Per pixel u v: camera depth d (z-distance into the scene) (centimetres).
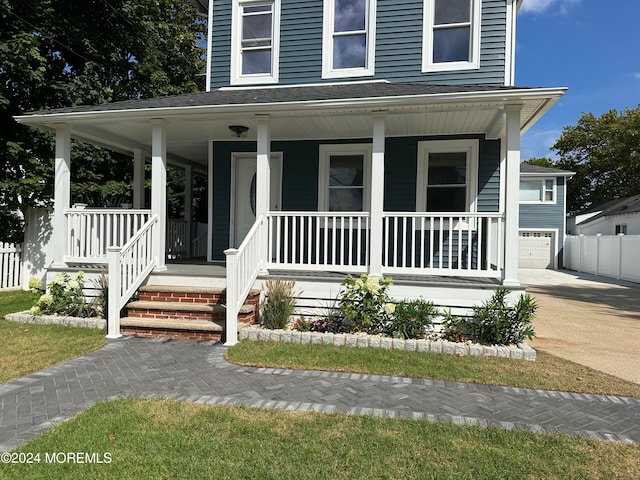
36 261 991
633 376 464
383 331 568
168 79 1647
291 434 305
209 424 319
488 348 516
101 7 1359
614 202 2709
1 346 522
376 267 619
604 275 1733
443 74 796
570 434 315
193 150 1011
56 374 429
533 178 2125
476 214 605
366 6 832
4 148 1051
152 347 534
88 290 697
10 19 1087
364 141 841
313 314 625
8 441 291
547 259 2114
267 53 890
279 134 823
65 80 1316
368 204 844
